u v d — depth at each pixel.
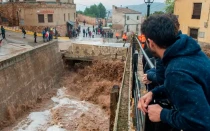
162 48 1.78
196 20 23.92
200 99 1.38
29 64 23.31
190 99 1.39
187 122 1.38
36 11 41.16
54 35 40.88
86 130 18.34
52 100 24.33
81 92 26.12
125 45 33.41
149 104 1.97
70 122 19.55
